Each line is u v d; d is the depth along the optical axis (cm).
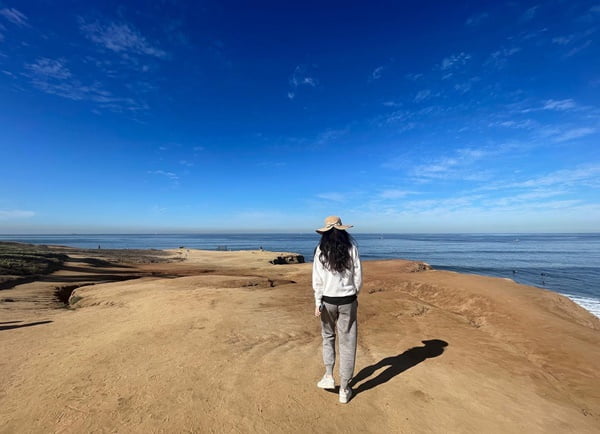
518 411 318
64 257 2911
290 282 1370
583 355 466
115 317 719
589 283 3106
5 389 348
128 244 14262
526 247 11188
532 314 666
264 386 354
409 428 283
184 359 430
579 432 288
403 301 827
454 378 388
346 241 334
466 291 862
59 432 270
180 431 271
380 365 425
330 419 294
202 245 13412
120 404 313
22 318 725
